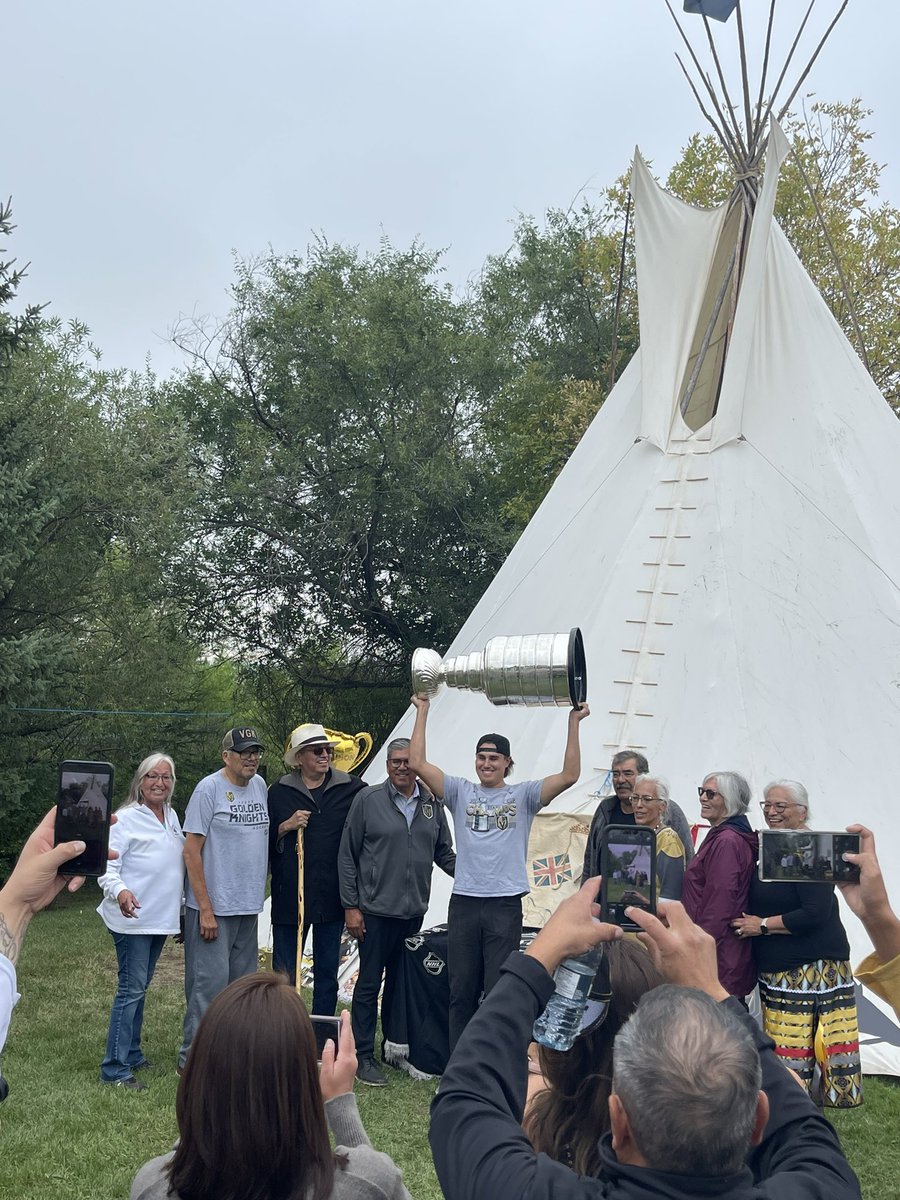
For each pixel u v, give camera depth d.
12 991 1.93
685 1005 1.58
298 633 21.41
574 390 20.73
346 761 7.36
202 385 21.30
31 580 14.71
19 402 15.04
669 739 7.23
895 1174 4.64
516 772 7.45
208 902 5.93
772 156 8.57
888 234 20.08
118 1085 5.70
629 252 22.02
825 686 7.30
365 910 6.09
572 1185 1.54
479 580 20.80
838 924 4.80
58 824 2.21
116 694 15.62
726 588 7.78
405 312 19.86
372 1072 5.87
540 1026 1.96
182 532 17.42
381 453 19.66
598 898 2.03
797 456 8.45
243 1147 1.74
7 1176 4.52
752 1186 1.53
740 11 9.43
